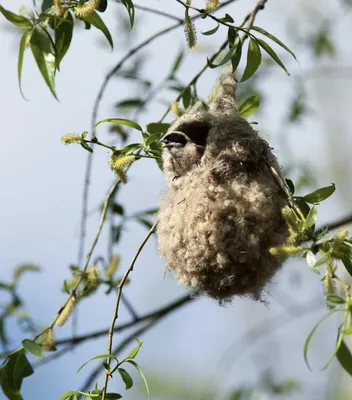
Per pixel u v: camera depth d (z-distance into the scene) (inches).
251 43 339.0
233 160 361.1
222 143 368.5
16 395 366.0
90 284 413.1
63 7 313.0
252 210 349.7
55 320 384.2
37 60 312.8
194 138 386.0
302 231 309.1
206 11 329.4
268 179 359.3
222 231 350.0
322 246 303.4
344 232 299.1
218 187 356.5
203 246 352.8
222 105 386.0
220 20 332.5
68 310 388.2
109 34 329.1
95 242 408.8
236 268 351.6
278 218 350.9
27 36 312.2
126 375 315.3
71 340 446.0
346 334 286.8
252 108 407.8
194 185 363.6
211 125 378.3
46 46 312.2
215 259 351.6
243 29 337.1
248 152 362.9
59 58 315.6
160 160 384.5
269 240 349.4
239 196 352.8
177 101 407.8
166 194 383.9
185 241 357.7
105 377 316.2
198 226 354.0
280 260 352.2
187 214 358.9
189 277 361.1
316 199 343.3
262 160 363.9
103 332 455.2
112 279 430.3
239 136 369.7
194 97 414.0
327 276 296.0
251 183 356.2
